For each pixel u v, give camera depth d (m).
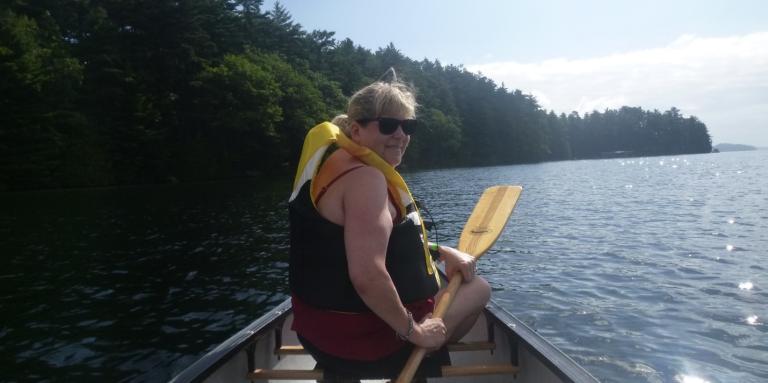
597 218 17.53
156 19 40.62
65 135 35.59
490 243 3.20
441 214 19.48
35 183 33.69
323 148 1.87
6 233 15.95
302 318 1.98
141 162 39.56
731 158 110.38
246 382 2.55
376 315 1.90
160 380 5.45
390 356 1.98
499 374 2.61
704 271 9.38
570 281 8.84
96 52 38.31
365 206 1.71
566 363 2.14
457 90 96.38
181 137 43.59
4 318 7.62
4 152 32.50
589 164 90.00
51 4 41.22
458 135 82.88
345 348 1.92
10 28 32.81
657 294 7.93
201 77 43.12
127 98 38.62
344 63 70.81
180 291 8.88
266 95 45.31
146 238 14.56
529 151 104.56
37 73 33.16
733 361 5.46
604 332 6.34
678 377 5.14
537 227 15.66
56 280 9.91
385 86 1.97
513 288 8.45
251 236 14.62
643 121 155.25
